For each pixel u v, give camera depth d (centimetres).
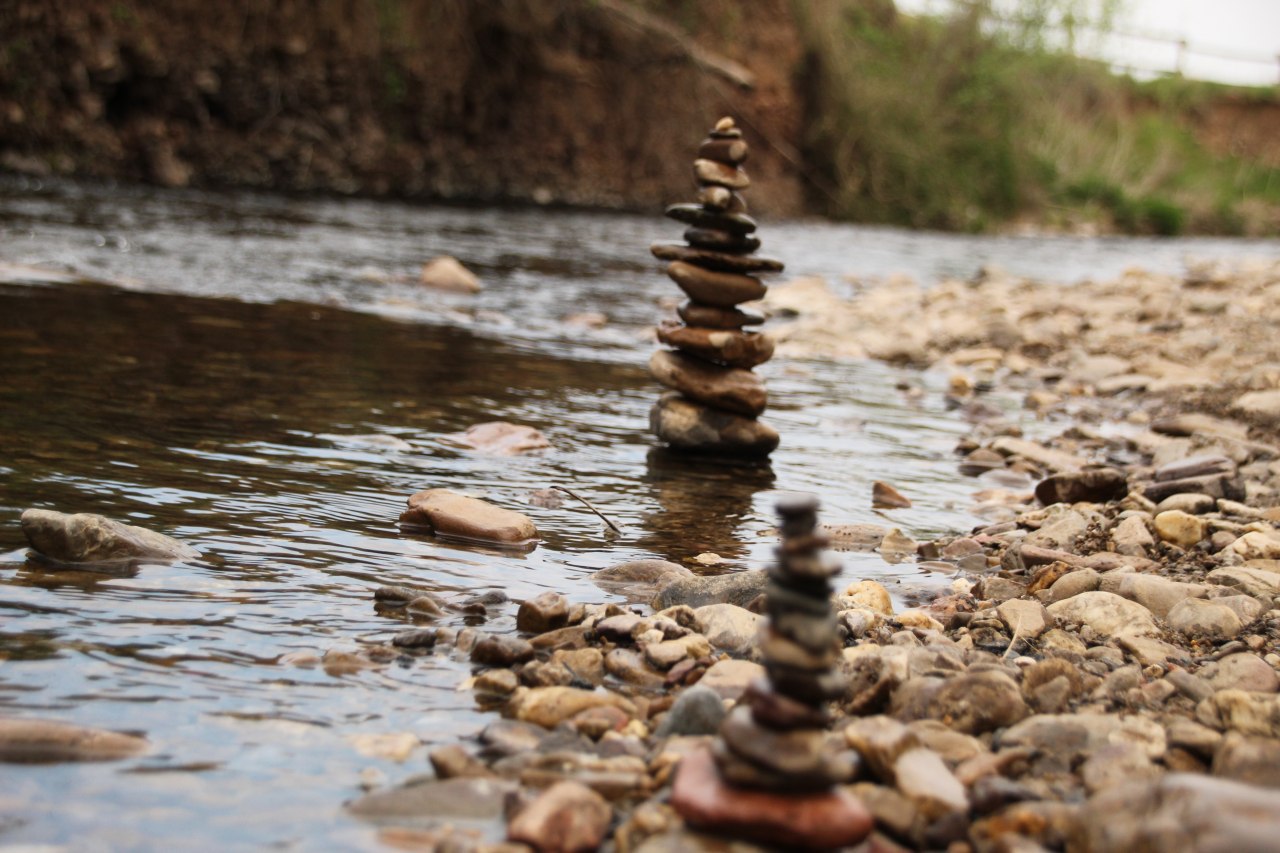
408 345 296
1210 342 357
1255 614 175
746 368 237
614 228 662
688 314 236
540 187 783
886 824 133
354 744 140
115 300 304
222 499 189
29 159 560
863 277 545
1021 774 143
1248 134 1399
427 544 183
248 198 593
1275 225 1283
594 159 810
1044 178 1135
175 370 249
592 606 169
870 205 963
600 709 148
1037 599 182
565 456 225
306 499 193
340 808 130
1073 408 296
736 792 125
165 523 179
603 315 373
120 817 125
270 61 649
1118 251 870
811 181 952
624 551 188
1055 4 1063
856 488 225
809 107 949
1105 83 1251
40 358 246
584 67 799
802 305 423
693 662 157
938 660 159
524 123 772
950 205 989
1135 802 123
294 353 273
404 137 717
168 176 607
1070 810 133
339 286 364
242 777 135
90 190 543
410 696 149
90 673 146
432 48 718
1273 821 112
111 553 168
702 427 234
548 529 193
